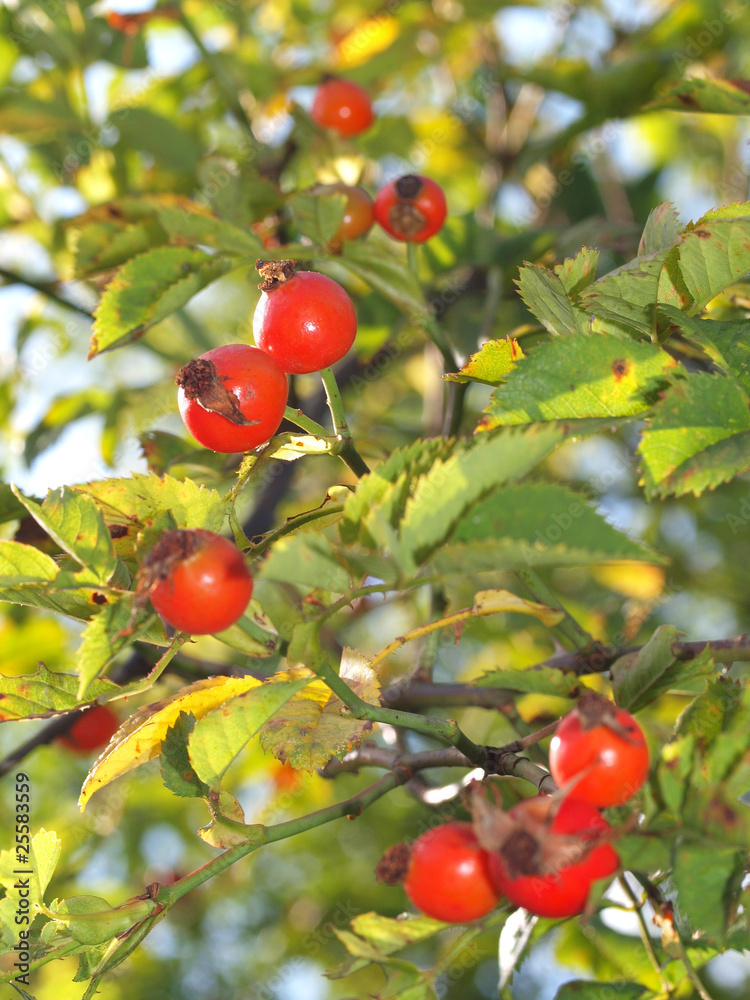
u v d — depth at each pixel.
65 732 0.62
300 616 0.44
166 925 0.95
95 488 0.44
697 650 0.45
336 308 0.46
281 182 0.78
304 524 0.46
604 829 0.42
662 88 0.71
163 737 0.46
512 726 0.53
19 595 0.45
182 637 0.45
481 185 0.95
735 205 0.45
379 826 0.97
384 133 0.89
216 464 0.53
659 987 0.47
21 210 0.77
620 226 0.66
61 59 0.74
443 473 0.42
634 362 0.44
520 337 0.54
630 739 0.42
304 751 0.46
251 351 0.45
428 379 0.77
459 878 0.42
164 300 0.48
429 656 0.53
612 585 0.88
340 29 0.92
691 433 0.43
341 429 0.46
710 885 0.41
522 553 0.42
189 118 0.82
